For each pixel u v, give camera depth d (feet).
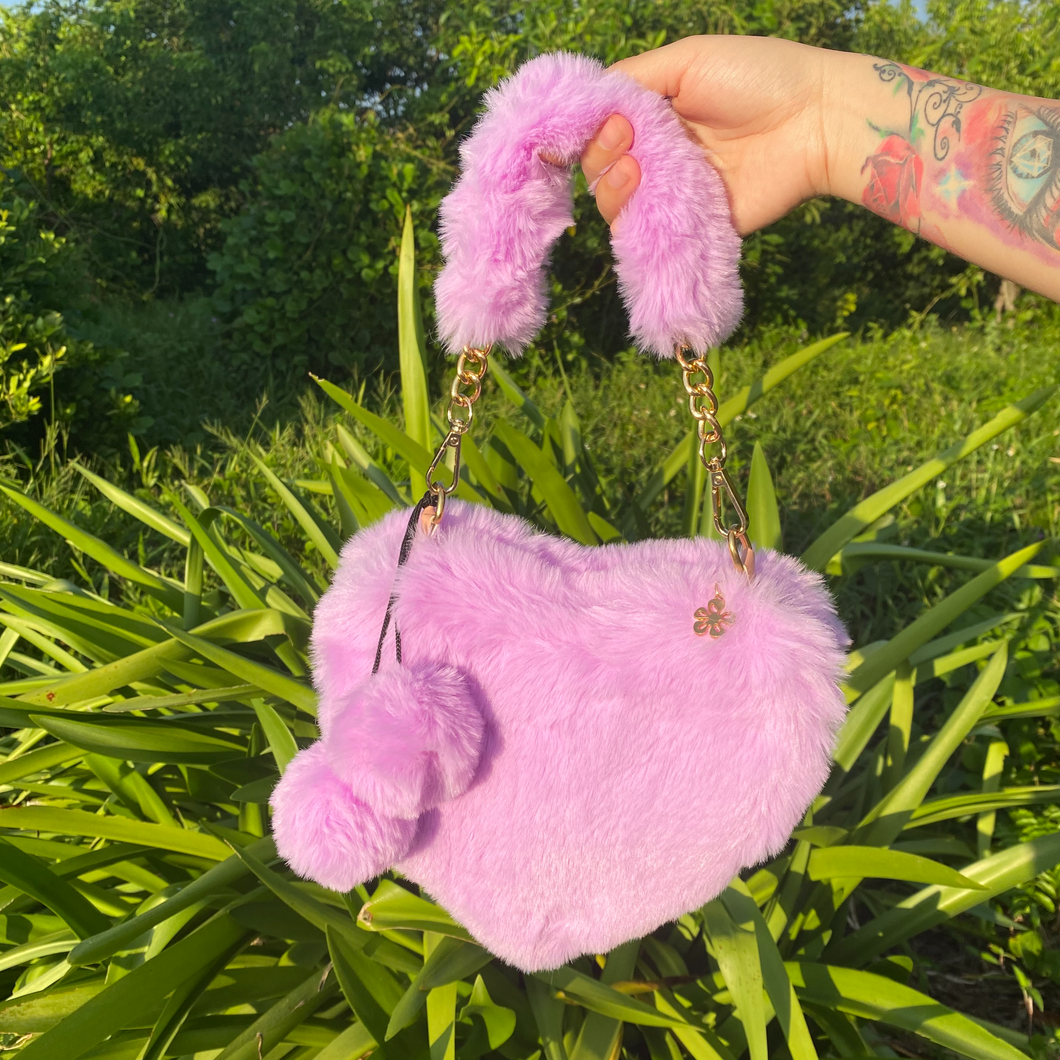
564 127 1.56
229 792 2.56
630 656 1.47
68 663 3.08
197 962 1.89
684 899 1.55
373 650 1.55
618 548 1.66
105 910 2.37
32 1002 1.96
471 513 1.68
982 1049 1.89
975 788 3.33
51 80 15.24
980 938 3.03
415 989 1.74
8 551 4.62
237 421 8.01
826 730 1.47
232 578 2.75
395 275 8.87
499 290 1.59
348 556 1.66
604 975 2.07
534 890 1.56
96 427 6.77
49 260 7.21
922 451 6.94
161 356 8.89
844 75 2.20
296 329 8.86
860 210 13.70
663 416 7.60
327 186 8.82
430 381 8.30
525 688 1.49
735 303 1.59
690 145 1.59
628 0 10.27
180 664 2.46
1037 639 3.81
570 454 3.42
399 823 1.44
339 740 1.41
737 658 1.44
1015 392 8.16
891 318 16.11
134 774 2.43
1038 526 5.14
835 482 6.17
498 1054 2.15
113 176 15.98
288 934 2.07
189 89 16.39
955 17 14.02
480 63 10.23
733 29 10.84
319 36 17.08
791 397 8.68
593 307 10.19
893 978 2.39
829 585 3.20
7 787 2.82
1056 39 13.50
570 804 1.51
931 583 4.55
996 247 2.09
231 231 9.36
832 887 2.32
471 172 1.60
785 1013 1.78
